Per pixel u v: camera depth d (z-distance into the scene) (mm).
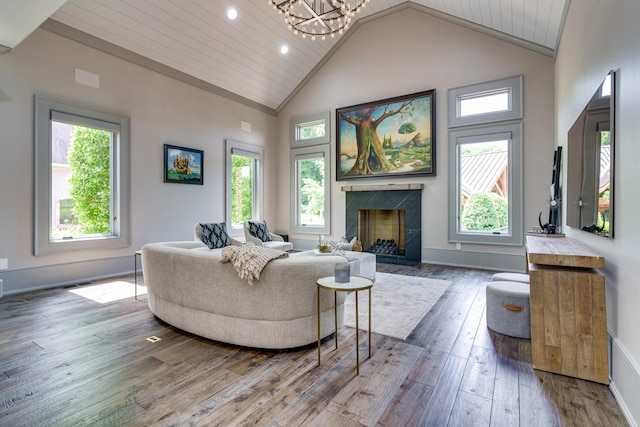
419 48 5754
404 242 6184
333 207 6738
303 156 7090
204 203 5809
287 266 2260
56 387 1880
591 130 2240
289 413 1644
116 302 3475
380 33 6145
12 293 3717
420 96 5684
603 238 2133
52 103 3951
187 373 2035
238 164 6609
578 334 1983
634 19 1589
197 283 2506
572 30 3203
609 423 1571
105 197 4578
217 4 4723
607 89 1934
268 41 5688
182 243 3479
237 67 5871
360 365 2146
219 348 2389
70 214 4254
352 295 3762
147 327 2791
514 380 1959
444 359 2232
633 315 1604
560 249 2363
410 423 1568
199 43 5105
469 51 5316
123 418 1607
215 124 6004
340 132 6562
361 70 6355
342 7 3545
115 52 4535
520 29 4566
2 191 3629
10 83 3658
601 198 2031
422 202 5738
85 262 4332
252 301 2299
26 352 2320
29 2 2721
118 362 2178
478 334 2666
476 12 4789
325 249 4207
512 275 3150
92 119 4309
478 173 5324
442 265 5539
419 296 3734
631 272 1637
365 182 6320
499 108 5152
